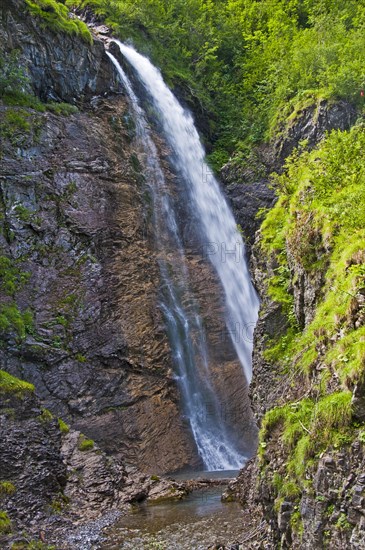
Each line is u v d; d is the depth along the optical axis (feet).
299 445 22.81
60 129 62.90
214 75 84.94
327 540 19.99
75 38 68.18
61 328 52.24
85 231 58.80
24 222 55.47
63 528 32.58
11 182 56.24
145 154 69.92
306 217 33.81
